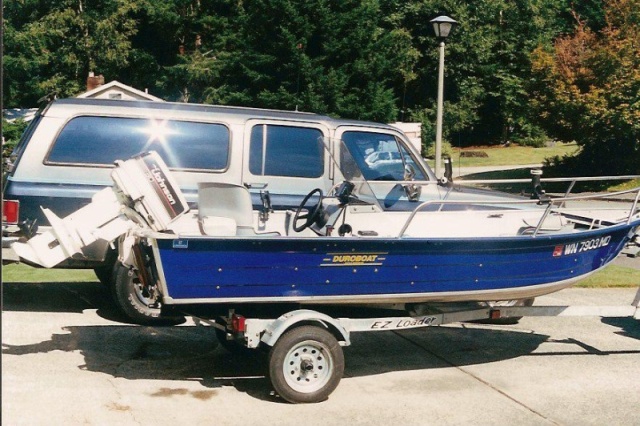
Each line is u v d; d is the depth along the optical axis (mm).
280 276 6402
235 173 9195
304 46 37938
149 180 6566
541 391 6902
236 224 7035
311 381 6418
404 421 6066
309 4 37688
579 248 7555
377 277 6668
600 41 31984
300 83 37562
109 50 43875
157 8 44938
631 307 7758
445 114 50969
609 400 6707
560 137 32875
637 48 30781
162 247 6086
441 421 6094
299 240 6363
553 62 31906
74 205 8664
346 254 6531
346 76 37312
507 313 7477
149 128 9016
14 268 11742
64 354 7473
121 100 9188
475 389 6910
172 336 8344
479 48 51062
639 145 31750
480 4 52375
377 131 9695
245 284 6328
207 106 9445
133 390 6555
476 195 9500
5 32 42156
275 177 9305
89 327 8492
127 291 8516
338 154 8055
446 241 6801
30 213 8617
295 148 9422
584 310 7652
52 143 8773
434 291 6887
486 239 6949
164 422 5859
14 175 8672
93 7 45000
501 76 51875
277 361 6289
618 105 30406
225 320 6734
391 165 9664
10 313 8930
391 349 8188
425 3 50250
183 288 6195
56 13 43344
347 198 7691
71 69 44688
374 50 38562
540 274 7359
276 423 5930
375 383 7008
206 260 6211
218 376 7062
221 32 46031
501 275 7141
